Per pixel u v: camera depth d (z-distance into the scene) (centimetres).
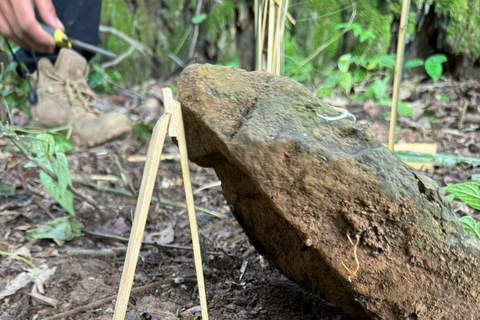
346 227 98
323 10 353
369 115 297
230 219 189
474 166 233
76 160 233
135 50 360
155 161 101
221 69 104
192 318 128
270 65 156
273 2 151
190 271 150
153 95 333
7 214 178
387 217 97
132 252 103
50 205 189
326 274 117
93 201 182
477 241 103
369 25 351
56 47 262
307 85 353
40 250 158
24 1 188
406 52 355
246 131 93
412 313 103
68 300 135
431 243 99
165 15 359
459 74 350
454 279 101
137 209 103
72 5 255
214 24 360
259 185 95
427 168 229
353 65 357
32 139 169
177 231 179
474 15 332
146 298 136
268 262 147
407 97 329
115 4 349
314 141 95
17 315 129
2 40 291
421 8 339
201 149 107
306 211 97
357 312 120
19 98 294
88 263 152
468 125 286
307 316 129
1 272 145
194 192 213
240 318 128
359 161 95
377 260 100
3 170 208
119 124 252
